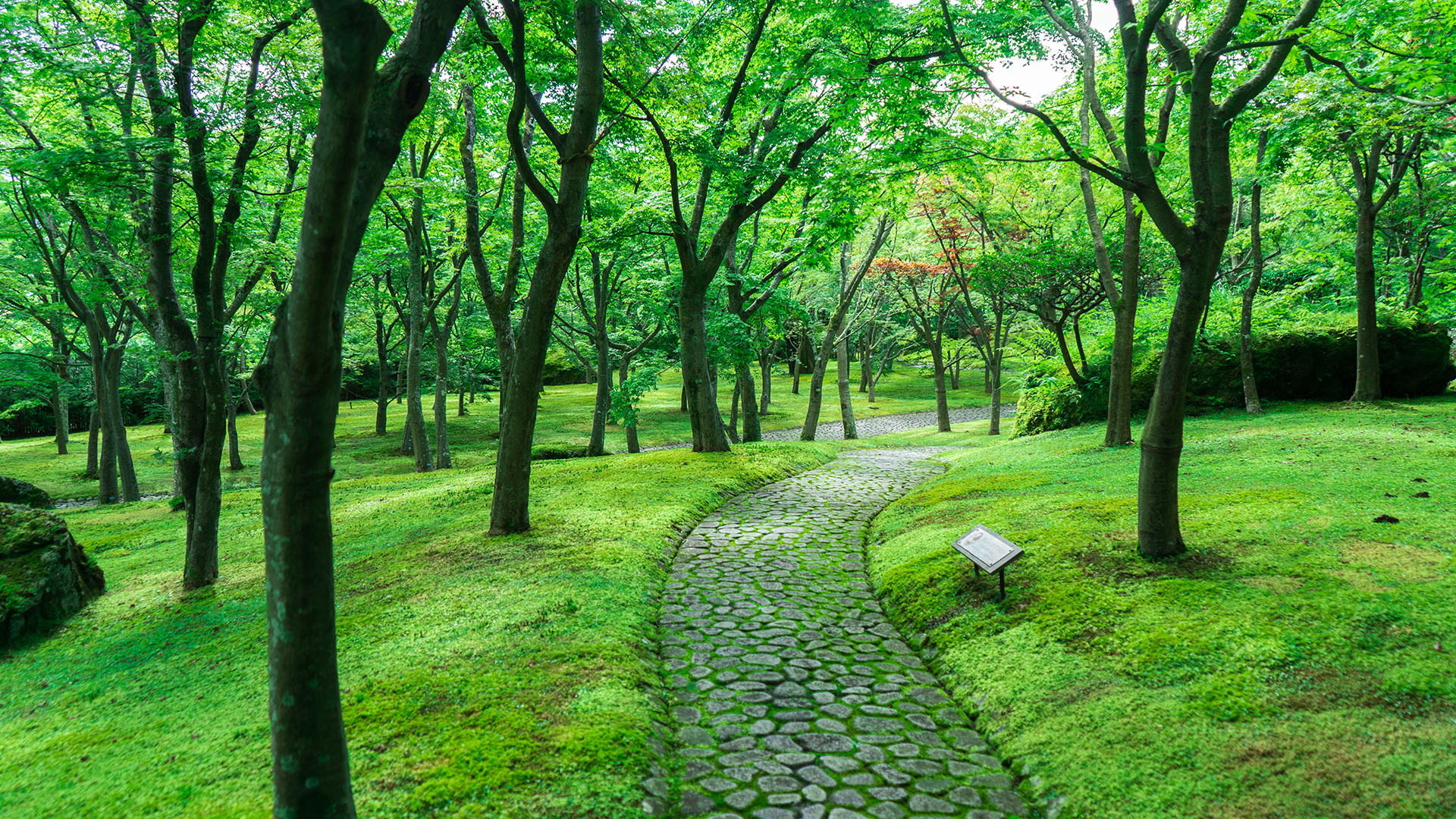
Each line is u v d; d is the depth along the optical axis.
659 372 21.92
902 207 16.48
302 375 3.05
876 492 13.88
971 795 4.39
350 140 2.83
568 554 8.86
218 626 7.83
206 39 9.27
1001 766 4.72
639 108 13.00
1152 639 5.50
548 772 4.28
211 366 9.46
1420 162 16.56
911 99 11.34
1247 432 13.01
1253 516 7.74
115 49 9.19
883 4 11.47
